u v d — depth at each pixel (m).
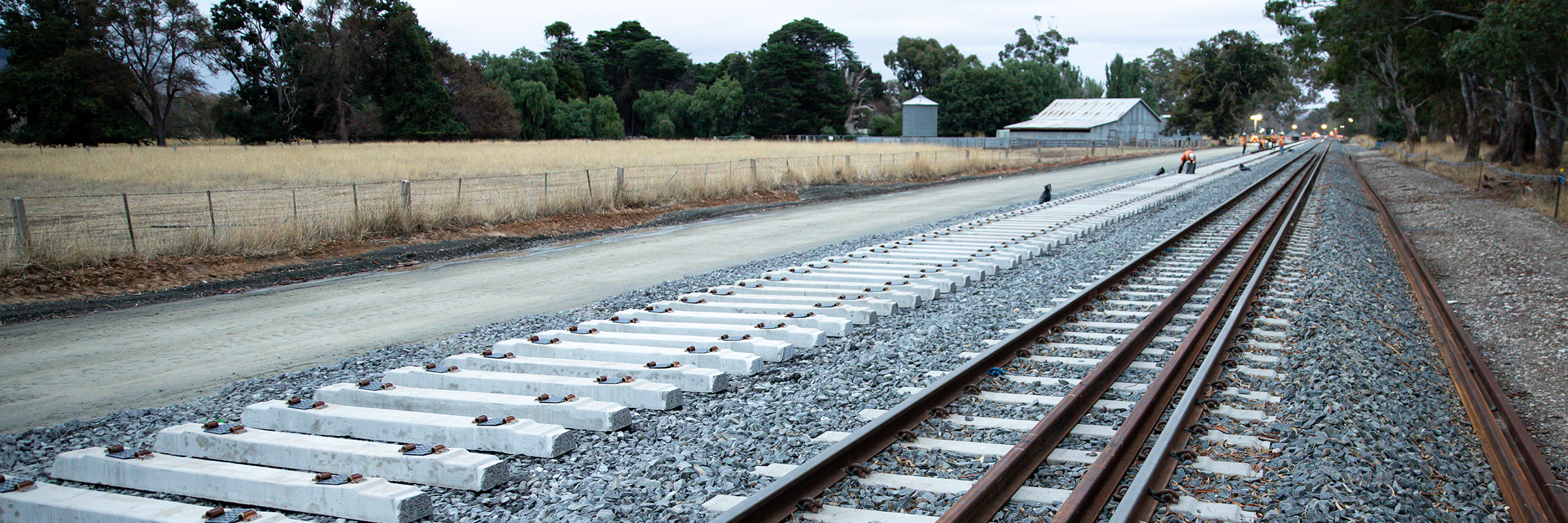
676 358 6.95
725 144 68.38
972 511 3.89
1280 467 4.62
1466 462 4.93
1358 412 5.44
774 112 106.88
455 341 8.34
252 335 9.31
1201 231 15.95
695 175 29.95
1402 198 27.83
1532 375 7.25
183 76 77.81
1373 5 37.06
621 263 14.64
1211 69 108.50
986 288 10.52
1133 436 4.88
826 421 5.46
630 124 131.25
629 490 4.41
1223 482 4.46
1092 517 3.93
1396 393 6.05
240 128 80.81
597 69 124.44
